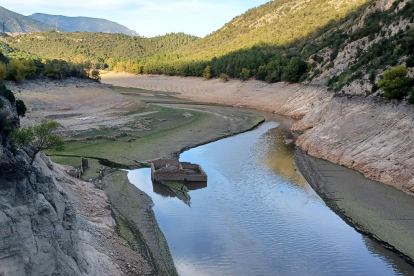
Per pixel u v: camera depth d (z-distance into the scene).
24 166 20.09
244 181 44.97
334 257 28.80
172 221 33.94
